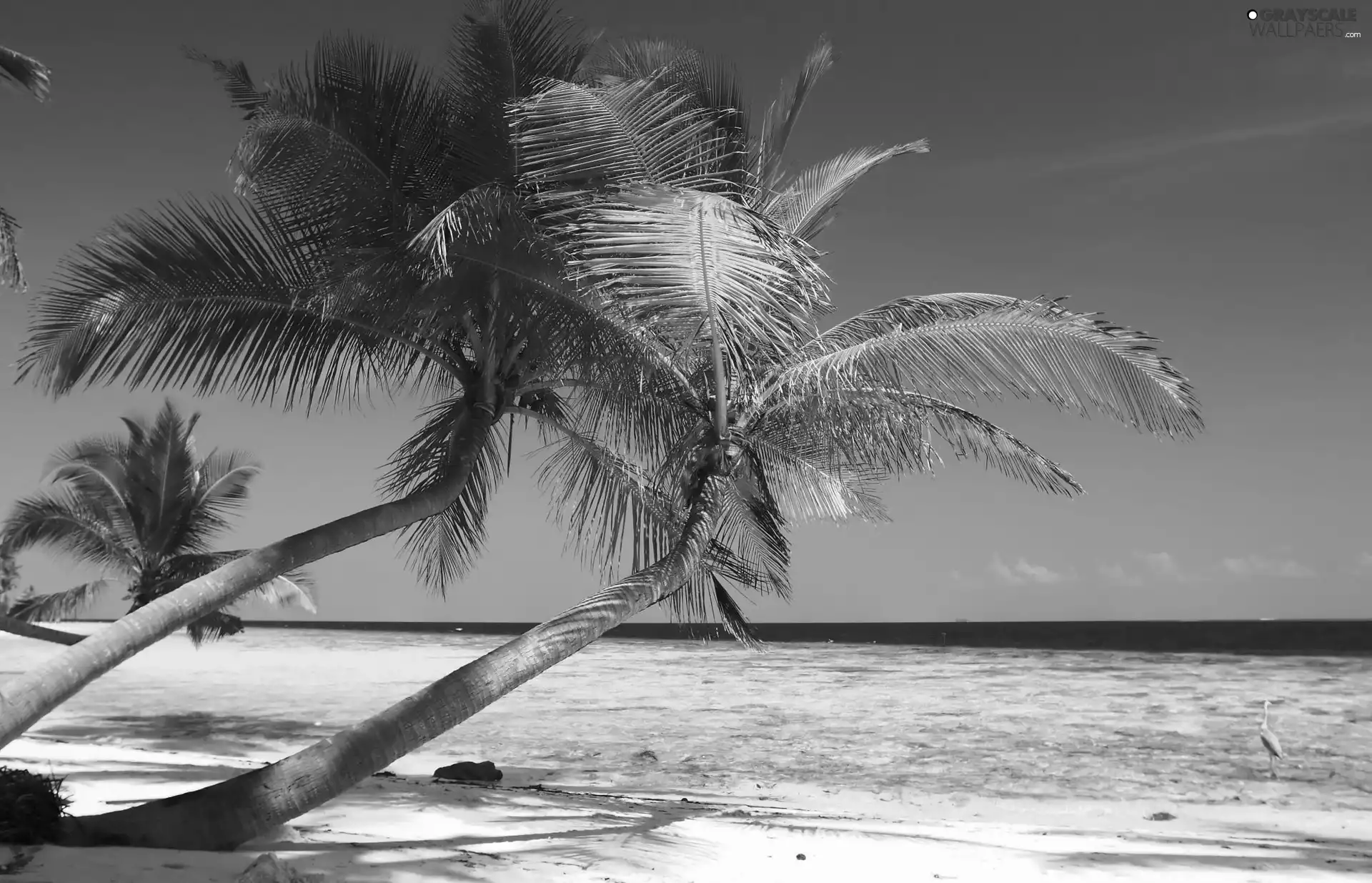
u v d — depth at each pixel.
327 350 7.80
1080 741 18.92
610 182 6.93
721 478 7.46
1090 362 6.59
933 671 40.50
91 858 4.39
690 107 8.16
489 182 7.70
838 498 9.30
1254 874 7.02
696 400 7.81
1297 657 50.19
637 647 77.25
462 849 5.99
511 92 7.90
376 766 5.30
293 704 26.64
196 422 20.34
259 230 7.23
